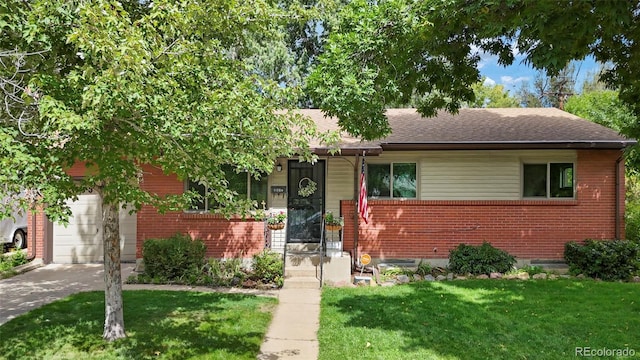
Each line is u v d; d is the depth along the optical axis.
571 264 9.99
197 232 10.46
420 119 12.56
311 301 8.04
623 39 6.77
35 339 5.75
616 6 4.86
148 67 3.72
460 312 7.00
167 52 4.14
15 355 5.22
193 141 4.34
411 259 10.59
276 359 5.31
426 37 6.77
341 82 5.73
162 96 3.94
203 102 4.33
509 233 10.52
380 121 6.46
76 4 3.97
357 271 10.24
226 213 5.62
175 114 4.07
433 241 10.59
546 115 12.88
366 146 9.84
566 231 10.48
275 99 4.97
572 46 5.38
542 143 10.02
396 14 5.89
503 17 5.95
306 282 9.19
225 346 5.63
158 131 4.08
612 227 10.48
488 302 7.56
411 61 7.61
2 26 3.72
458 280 9.33
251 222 10.46
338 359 5.25
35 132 4.20
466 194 10.89
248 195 11.14
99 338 5.80
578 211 10.49
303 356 5.42
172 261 9.36
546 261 10.45
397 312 7.07
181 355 5.28
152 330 6.12
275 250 10.72
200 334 6.04
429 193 10.94
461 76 8.41
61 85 3.98
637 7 5.62
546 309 7.10
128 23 4.00
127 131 4.19
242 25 5.35
